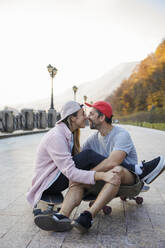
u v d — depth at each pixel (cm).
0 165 525
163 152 754
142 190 285
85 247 196
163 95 5694
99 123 258
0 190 348
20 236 213
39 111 1933
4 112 1371
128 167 256
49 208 246
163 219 253
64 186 247
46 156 245
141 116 5803
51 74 2092
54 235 215
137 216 260
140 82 6875
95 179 223
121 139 247
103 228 230
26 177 423
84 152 241
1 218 251
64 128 245
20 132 1423
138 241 207
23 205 288
